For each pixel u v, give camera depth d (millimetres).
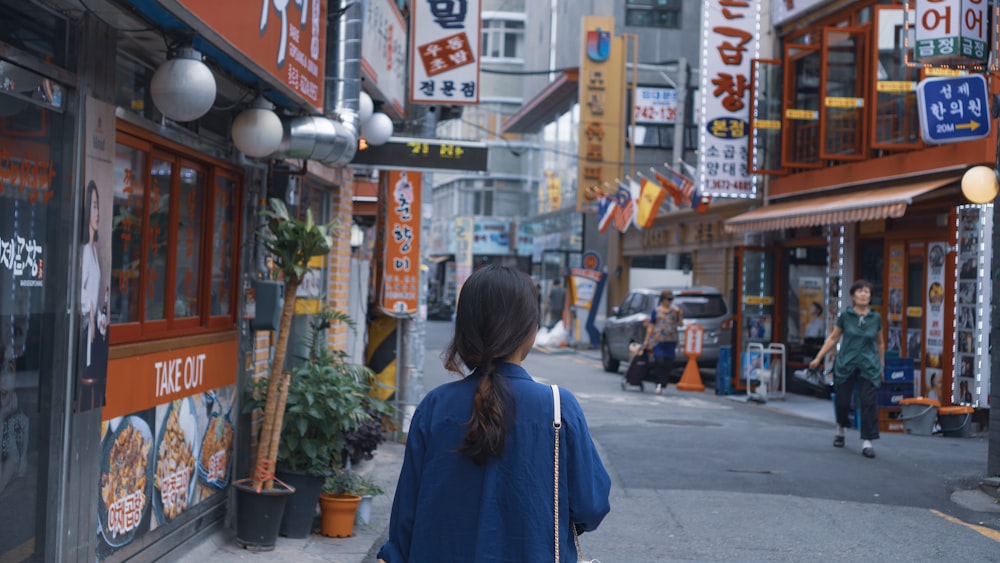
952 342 14336
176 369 5773
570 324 32438
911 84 15336
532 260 48219
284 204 7051
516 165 57844
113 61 4816
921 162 14852
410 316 11180
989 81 11930
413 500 2586
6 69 3980
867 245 17312
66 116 4477
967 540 7180
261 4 5258
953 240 14109
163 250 5746
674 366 22047
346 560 6395
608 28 31172
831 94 16766
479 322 2621
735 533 7281
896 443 12086
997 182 8969
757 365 18000
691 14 34531
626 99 32750
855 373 10961
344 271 10344
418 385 11375
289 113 6809
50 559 4438
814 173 17781
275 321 6977
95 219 4660
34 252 4273
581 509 2564
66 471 4469
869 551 6840
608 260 33281
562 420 2561
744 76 18594
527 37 51188
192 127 5918
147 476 5430
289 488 6543
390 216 11141
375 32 8875
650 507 8102
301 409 6785
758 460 10375
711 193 18672
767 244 19594
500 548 2469
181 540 5938
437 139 9570
